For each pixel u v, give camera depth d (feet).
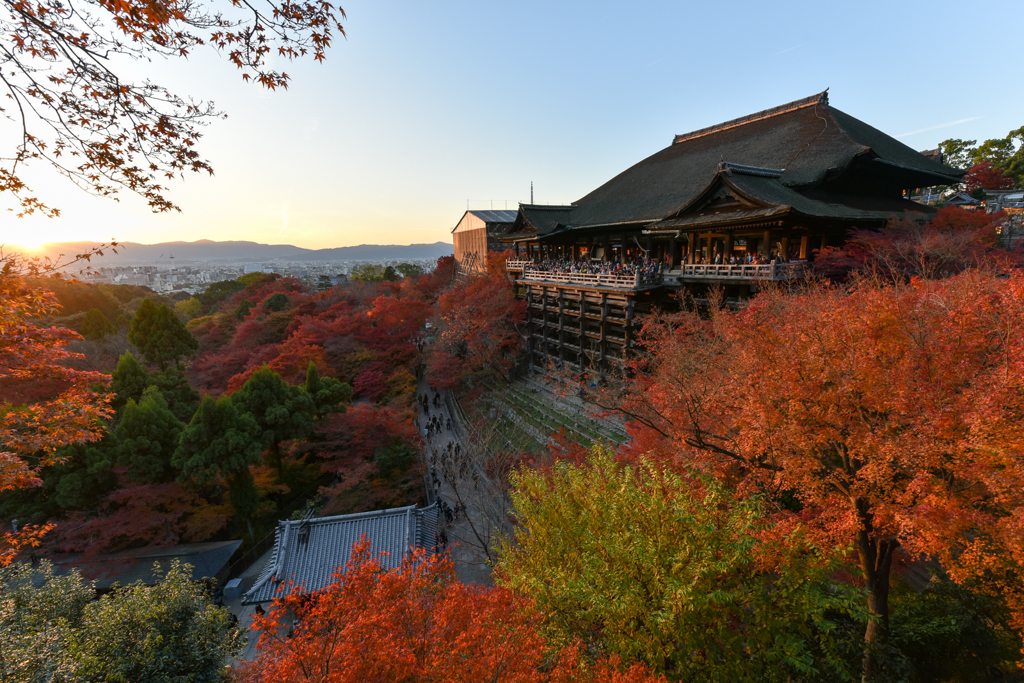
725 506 39.14
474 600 27.40
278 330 194.39
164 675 40.09
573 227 144.15
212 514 81.97
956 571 28.45
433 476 96.58
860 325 35.19
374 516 74.02
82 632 40.42
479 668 22.54
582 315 127.24
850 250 72.79
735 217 83.76
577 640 28.40
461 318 146.20
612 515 31.35
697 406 45.57
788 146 120.16
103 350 142.92
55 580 45.11
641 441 55.21
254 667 24.75
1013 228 82.48
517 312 152.25
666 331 79.51
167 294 379.96
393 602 25.57
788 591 28.66
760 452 38.83
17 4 14.33
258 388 94.79
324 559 67.92
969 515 27.37
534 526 35.76
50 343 31.89
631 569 28.86
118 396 103.86
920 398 30.58
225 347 180.24
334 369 147.23
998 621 40.01
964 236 62.90
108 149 18.07
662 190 137.18
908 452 29.30
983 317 31.04
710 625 28.89
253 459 83.71
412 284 247.70
